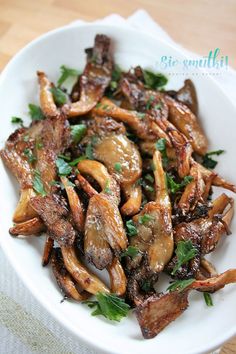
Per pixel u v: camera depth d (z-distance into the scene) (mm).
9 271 569
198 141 609
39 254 549
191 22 748
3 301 555
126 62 665
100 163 579
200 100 625
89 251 539
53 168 582
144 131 610
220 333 492
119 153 583
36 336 541
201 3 758
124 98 652
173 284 524
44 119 618
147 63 654
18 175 578
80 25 652
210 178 580
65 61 661
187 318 520
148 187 589
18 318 547
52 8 755
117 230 533
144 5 758
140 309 506
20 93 630
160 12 755
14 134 598
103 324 510
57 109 622
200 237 544
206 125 620
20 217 559
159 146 599
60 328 541
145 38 646
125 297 534
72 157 602
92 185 584
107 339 492
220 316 511
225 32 740
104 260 534
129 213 559
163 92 648
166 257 535
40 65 648
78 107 625
